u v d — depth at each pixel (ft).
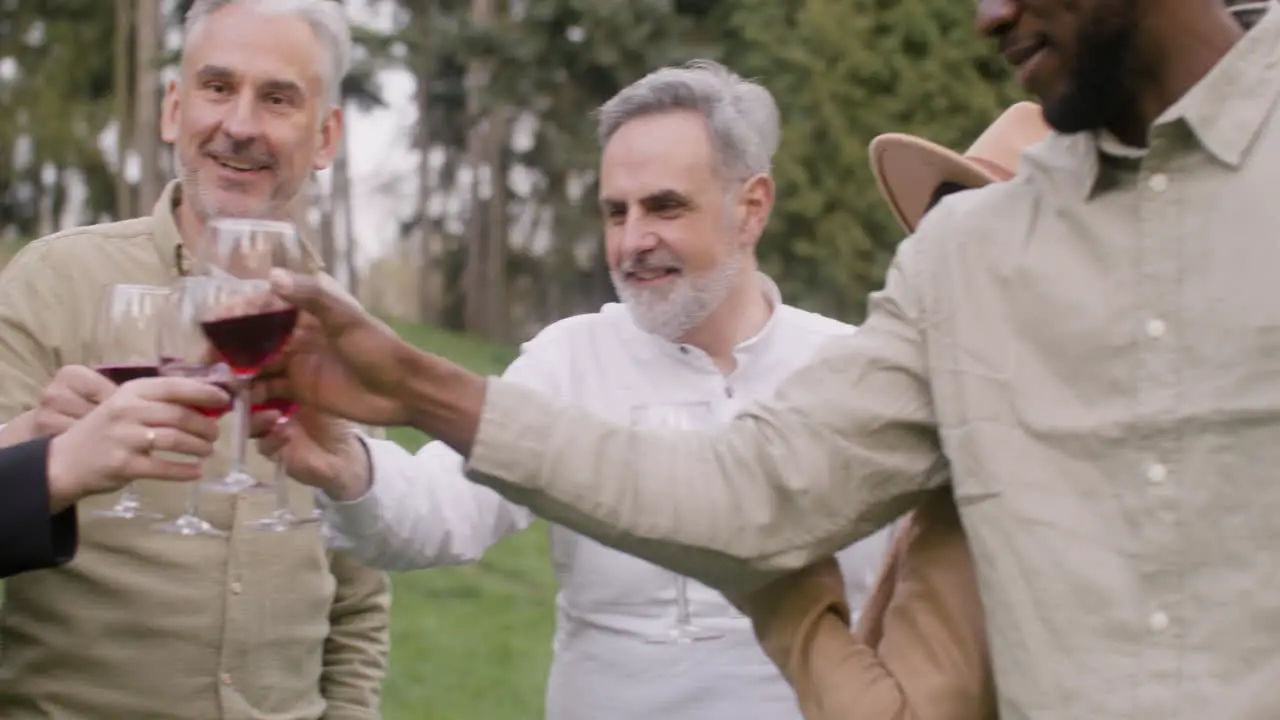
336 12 9.73
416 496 8.97
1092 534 5.97
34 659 8.87
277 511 7.42
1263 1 6.60
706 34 72.43
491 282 91.30
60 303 9.02
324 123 9.98
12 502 6.85
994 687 6.59
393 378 6.31
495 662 25.63
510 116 90.12
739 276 10.30
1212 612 5.74
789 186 41.24
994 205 6.51
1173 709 5.73
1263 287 5.76
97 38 94.02
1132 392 5.97
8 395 8.75
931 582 6.77
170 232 9.30
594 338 10.34
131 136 94.12
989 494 6.17
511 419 6.37
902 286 6.66
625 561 9.64
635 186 9.93
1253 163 5.89
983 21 6.22
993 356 6.27
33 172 97.86
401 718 22.08
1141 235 6.03
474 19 84.69
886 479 6.61
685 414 9.18
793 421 6.58
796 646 6.86
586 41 73.15
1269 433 5.70
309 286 6.10
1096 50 5.97
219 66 9.23
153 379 6.79
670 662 9.59
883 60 40.16
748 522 6.52
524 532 36.70
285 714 9.41
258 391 6.62
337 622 10.20
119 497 8.82
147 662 8.90
